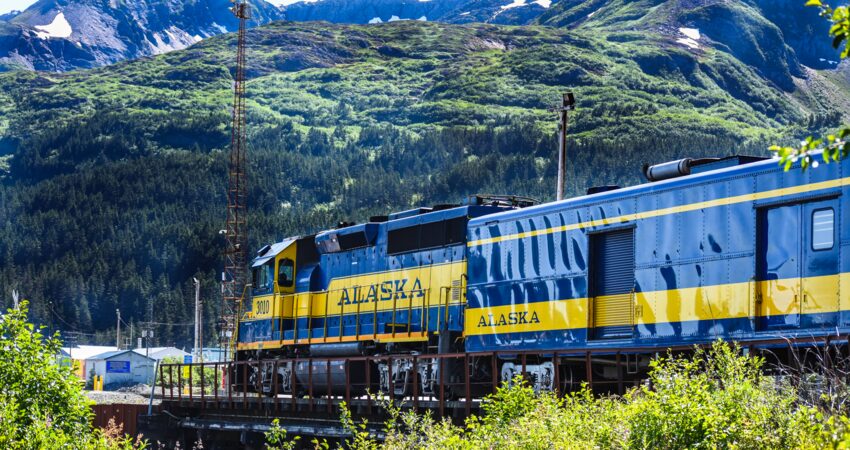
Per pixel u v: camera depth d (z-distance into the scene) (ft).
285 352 204.64
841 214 97.25
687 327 112.57
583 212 130.31
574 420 94.12
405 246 170.19
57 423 104.88
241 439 202.80
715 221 110.63
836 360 94.32
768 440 73.51
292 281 206.49
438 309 158.61
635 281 120.57
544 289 135.74
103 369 532.32
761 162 106.63
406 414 125.08
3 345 105.60
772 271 103.91
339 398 176.24
